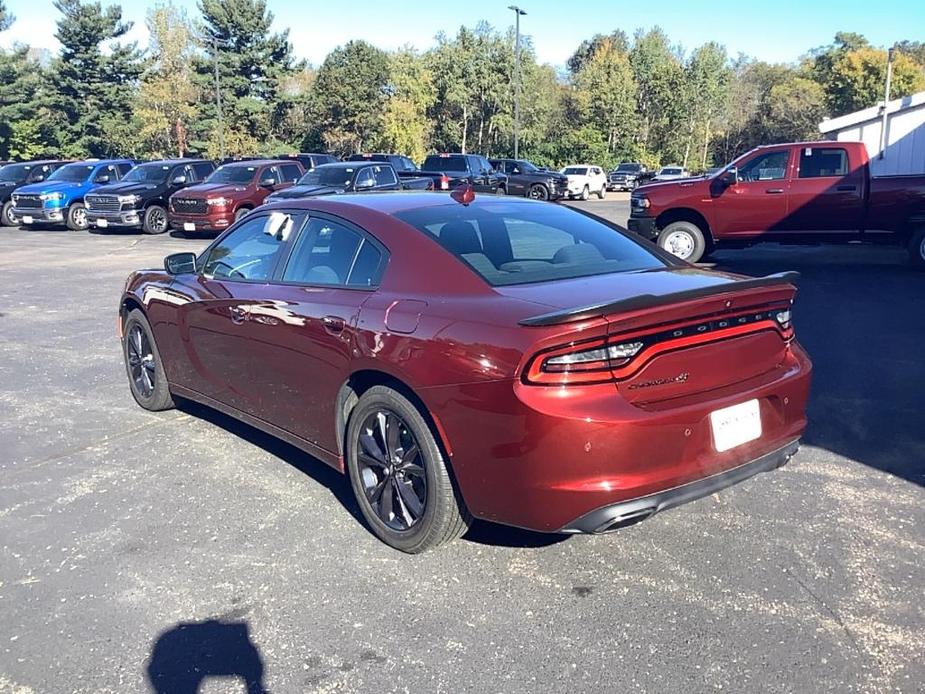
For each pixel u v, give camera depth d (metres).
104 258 16.02
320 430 4.14
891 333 8.05
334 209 4.33
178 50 55.47
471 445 3.26
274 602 3.32
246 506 4.23
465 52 64.25
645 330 3.13
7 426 5.60
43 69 54.38
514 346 3.09
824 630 3.06
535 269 3.79
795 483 4.43
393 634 3.09
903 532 3.83
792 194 12.30
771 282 3.51
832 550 3.67
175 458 4.93
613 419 3.03
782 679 2.78
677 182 13.10
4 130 51.31
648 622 3.13
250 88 56.50
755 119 78.19
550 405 3.02
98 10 53.84
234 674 2.87
